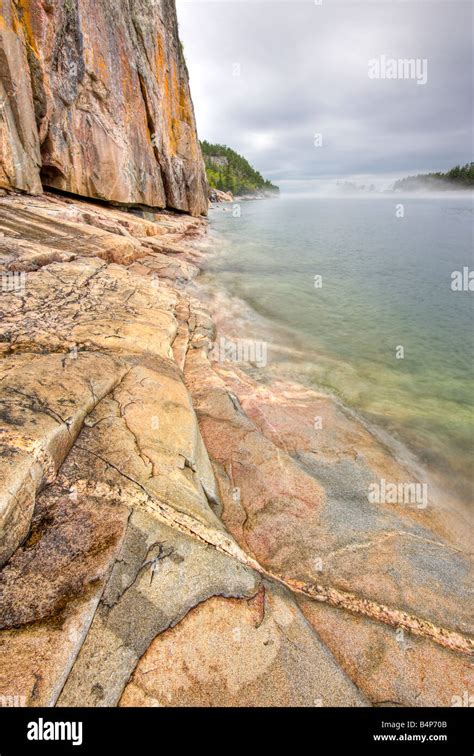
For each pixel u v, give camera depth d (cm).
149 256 1873
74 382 547
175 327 970
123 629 316
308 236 3806
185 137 3706
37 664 277
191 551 387
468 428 855
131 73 2447
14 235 1259
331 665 340
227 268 2305
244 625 349
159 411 575
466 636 397
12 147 1550
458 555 504
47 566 339
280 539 489
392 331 1434
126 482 432
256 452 640
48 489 405
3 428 410
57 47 1756
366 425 839
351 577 445
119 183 2323
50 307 852
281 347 1236
